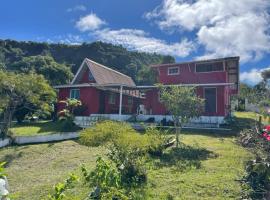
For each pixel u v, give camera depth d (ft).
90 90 99.40
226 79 92.48
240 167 41.24
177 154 49.80
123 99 116.47
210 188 33.91
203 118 85.35
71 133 71.36
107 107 106.63
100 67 117.08
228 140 61.00
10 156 56.24
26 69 149.79
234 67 100.32
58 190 21.06
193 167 42.42
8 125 70.90
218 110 88.12
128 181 35.47
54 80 143.02
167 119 88.79
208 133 71.10
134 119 92.94
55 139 69.15
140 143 39.04
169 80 101.24
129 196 31.35
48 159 53.88
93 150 57.98
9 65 178.29
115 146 38.78
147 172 39.73
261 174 27.17
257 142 32.45
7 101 70.23
